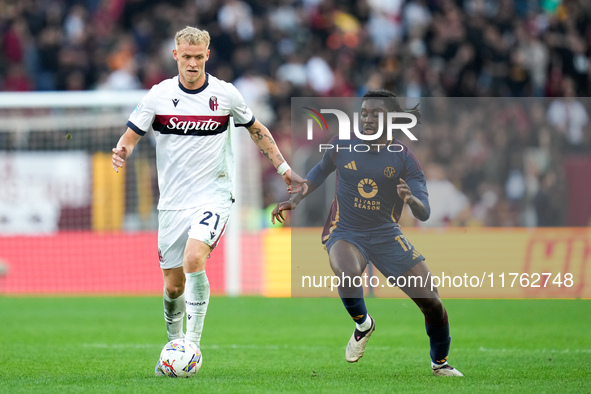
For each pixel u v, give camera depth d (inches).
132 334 1250.6
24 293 1852.9
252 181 2005.4
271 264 1845.5
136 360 980.6
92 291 1859.0
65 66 2482.8
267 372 879.1
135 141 820.0
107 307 1604.3
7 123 1920.5
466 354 1044.5
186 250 800.3
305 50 2613.2
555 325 1362.0
